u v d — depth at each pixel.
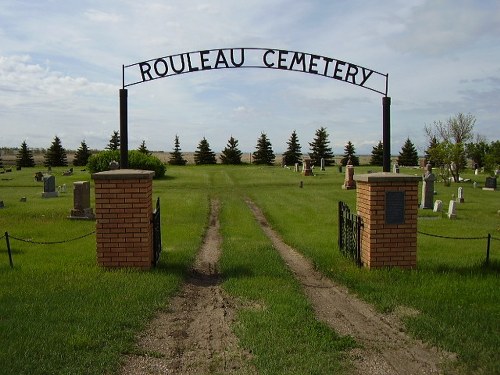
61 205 20.56
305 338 5.25
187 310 6.40
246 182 35.75
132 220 8.22
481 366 4.58
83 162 78.06
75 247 10.87
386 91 9.38
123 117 9.07
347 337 5.35
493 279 7.70
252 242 12.09
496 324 5.62
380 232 8.30
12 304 6.15
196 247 11.18
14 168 66.75
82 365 4.44
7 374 4.15
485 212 19.64
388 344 5.25
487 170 43.53
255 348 4.96
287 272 8.56
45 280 7.39
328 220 16.55
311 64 9.48
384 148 9.38
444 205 22.05
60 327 5.34
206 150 76.94
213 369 4.57
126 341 5.08
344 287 7.67
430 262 9.14
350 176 29.95
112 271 8.02
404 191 8.30
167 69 9.23
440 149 36.22
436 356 4.91
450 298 6.68
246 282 7.68
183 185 33.38
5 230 13.64
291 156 78.44
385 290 7.14
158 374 4.45
